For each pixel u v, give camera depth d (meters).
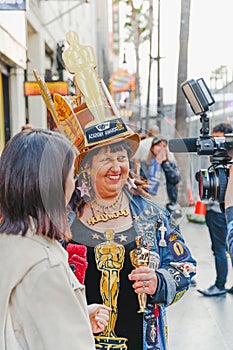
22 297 1.29
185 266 1.90
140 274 1.78
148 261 1.82
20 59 6.40
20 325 1.30
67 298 1.30
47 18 8.94
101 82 1.81
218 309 4.46
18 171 1.35
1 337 1.28
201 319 4.21
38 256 1.31
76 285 1.35
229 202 1.66
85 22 12.70
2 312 1.29
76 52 1.81
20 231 1.35
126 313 1.82
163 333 1.90
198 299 4.71
